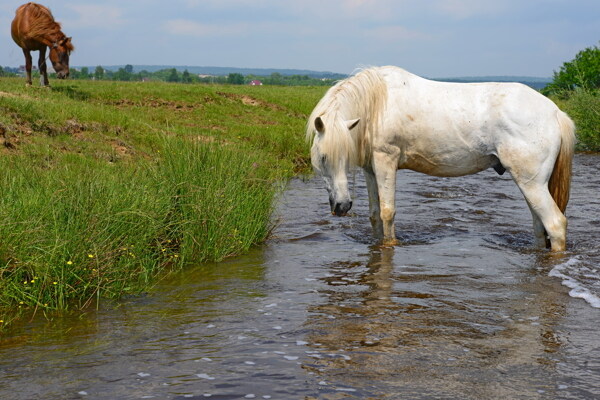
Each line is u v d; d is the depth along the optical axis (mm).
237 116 17422
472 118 5980
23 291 4504
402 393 3031
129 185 6270
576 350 3586
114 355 3555
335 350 3611
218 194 6469
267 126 16094
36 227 4871
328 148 5789
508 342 3729
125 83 21203
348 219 7977
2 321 4027
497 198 9484
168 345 3715
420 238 6902
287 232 7238
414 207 8719
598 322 4078
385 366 3373
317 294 4805
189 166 6699
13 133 9555
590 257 5828
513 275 5305
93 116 12008
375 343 3725
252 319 4203
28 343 3771
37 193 5527
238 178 7078
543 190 5879
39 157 8602
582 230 7039
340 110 5965
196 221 6098
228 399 2965
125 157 10000
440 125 6062
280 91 24734
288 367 3355
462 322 4105
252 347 3664
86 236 5027
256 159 8453
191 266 5793
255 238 6684
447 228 7395
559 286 4953
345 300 4637
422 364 3396
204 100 18250
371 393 3031
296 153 13750
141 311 4422
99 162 8891
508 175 12055
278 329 3992
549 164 5832
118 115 12617
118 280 4906
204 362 3436
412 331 3936
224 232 6188
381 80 6160
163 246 6031
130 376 3244
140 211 5523
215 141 7781
